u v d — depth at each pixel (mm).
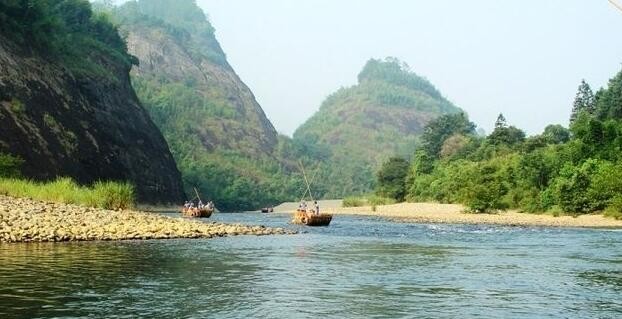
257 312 13984
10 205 36062
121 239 32906
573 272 21953
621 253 30047
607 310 14688
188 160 192250
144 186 100938
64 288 16500
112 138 95625
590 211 75062
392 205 121625
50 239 30219
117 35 132875
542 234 47594
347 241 37188
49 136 77938
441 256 27781
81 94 92750
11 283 17109
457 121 181625
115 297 15430
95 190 47094
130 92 115750
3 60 77062
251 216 98062
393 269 22219
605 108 128625
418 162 145500
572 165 82375
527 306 15133
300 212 61812
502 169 97375
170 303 14836
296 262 24031
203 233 37938
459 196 105062
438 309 14625
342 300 15633
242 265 22594
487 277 20312
